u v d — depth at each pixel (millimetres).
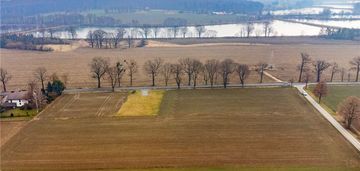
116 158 92062
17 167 88188
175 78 158750
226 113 123125
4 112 125875
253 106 129750
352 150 94875
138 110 126688
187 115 121625
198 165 87875
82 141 102250
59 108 129750
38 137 105438
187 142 100812
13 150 97250
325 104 130875
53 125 114250
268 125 112188
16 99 130250
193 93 146375
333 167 86188
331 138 102188
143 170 85875
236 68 159000
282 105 130250
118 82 163500
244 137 103562
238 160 90125
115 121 117000
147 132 107938
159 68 182375
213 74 160125
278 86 154750
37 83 168375
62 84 146875
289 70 184875
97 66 164500
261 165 87500
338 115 118750
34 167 88062
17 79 174750
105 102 136000
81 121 117312
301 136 103750
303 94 141500
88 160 91250
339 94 143000
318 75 163625
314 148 96188
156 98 140000
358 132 106375
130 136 105125
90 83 164000
